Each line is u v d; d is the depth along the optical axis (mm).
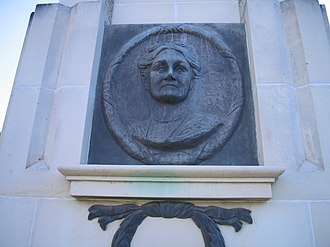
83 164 1604
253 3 1960
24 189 1549
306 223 1416
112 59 1963
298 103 1711
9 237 1455
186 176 1464
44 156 1668
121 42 2033
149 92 1830
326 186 1479
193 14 2260
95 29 1939
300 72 1770
